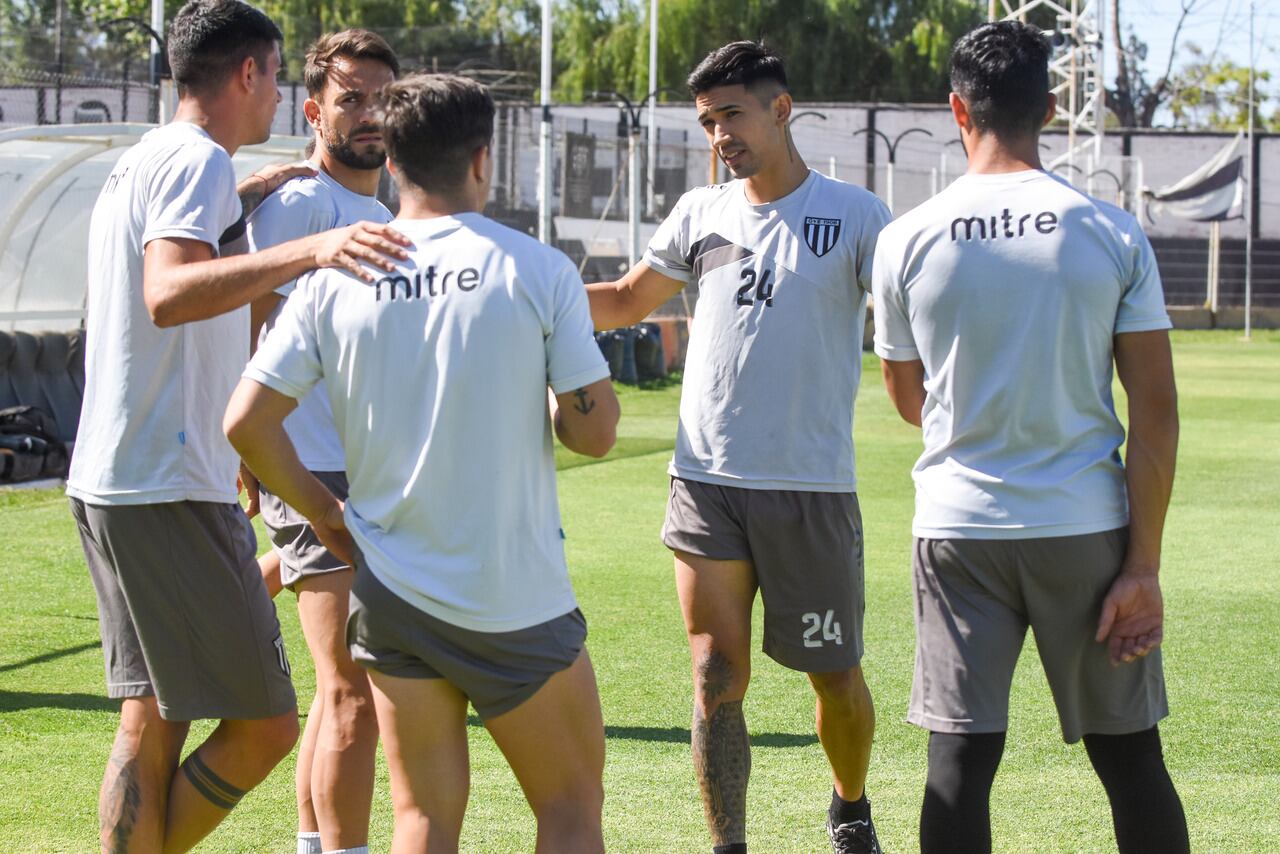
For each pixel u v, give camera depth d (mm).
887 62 50906
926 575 3434
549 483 3080
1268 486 12188
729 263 4215
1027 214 3260
